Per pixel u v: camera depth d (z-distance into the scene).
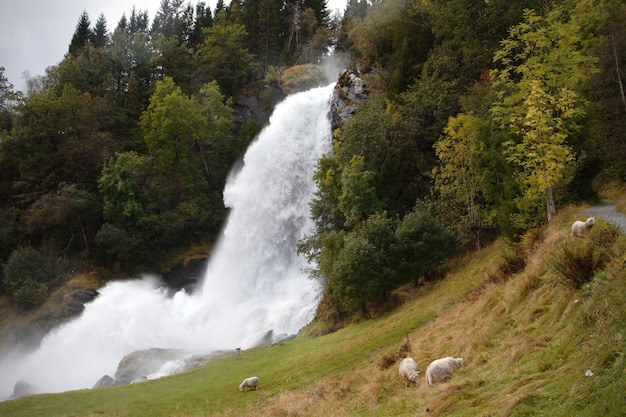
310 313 46.22
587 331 11.85
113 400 29.69
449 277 34.78
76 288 60.97
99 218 68.50
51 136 72.44
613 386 8.60
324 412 18.17
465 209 39.44
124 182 66.31
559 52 30.22
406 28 63.88
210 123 77.56
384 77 62.75
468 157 37.84
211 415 23.59
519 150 28.33
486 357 15.03
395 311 34.16
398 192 44.09
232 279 65.00
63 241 66.81
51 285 62.31
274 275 62.56
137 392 31.47
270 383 27.55
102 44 111.06
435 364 15.27
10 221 67.44
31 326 57.16
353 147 48.34
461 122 38.38
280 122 69.81
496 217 36.03
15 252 62.69
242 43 98.94
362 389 19.08
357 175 42.69
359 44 69.56
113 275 64.25
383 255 36.34
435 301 30.91
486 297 22.91
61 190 66.75
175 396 29.17
